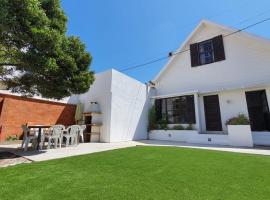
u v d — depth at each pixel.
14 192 2.91
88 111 11.51
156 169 4.18
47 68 5.50
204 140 10.63
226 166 4.41
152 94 15.01
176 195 2.79
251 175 3.73
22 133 10.01
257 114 10.38
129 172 3.96
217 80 12.35
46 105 11.31
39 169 4.16
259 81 10.73
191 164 4.61
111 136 10.73
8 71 6.90
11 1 4.55
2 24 4.48
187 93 12.60
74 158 5.34
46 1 6.12
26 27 4.89
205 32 13.77
